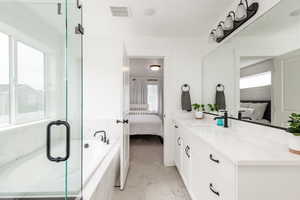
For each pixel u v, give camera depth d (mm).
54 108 1100
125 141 2459
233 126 1913
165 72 3043
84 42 2900
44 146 1136
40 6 1124
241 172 954
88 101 2881
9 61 1314
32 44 1232
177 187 2295
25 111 1262
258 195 956
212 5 2023
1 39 1318
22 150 1225
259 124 1479
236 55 1892
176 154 2811
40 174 1093
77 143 1091
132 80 6770
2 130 1306
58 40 1062
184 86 3045
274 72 1324
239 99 1816
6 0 1274
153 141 4816
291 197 956
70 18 1050
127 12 2178
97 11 2154
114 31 2764
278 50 1281
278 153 1068
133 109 6691
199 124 2283
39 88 1212
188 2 1957
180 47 3049
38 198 1031
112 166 1791
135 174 2688
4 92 1324
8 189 1096
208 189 1403
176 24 2525
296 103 1122
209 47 2945
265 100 1414
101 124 2850
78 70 1159
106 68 2904
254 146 1230
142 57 3100
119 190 2215
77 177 1062
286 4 1219
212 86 2582
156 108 6805
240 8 1597
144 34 2900
